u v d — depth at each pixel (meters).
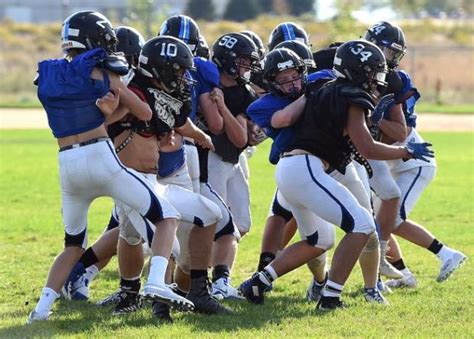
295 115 24.55
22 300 27.17
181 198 24.08
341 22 144.62
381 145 23.88
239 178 29.70
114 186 22.42
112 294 26.80
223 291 27.09
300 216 25.44
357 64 24.02
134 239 24.50
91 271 27.56
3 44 170.12
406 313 24.59
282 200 28.56
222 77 28.22
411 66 145.88
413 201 30.31
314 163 24.27
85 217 23.39
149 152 23.94
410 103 29.52
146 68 23.48
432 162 30.84
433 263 34.28
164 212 22.78
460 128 98.94
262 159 71.31
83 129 22.23
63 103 22.20
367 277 26.50
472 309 25.22
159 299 22.31
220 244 27.58
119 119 23.20
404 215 30.08
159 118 23.78
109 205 48.81
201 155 28.22
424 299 27.05
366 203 26.20
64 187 22.80
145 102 23.28
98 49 22.36
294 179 24.25
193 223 24.28
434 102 128.75
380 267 29.25
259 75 28.78
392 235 30.08
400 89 27.20
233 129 27.72
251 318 23.94
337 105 23.91
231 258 27.56
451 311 24.91
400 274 29.42
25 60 156.75
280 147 24.95
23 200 50.59
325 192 24.09
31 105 117.88
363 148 23.83
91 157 22.17
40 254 35.34
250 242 38.22
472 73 148.12
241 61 27.78
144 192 22.55
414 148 24.02
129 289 24.95
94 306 26.12
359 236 24.34
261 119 25.33
